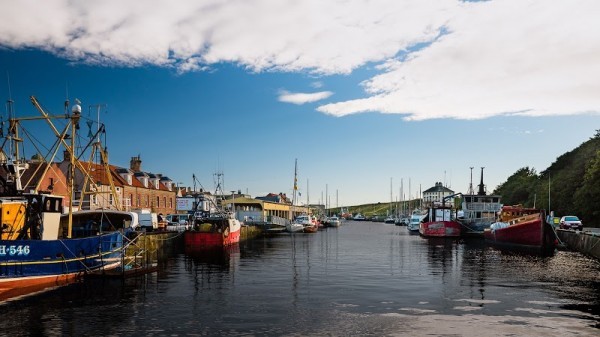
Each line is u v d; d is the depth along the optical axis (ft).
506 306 64.39
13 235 75.41
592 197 236.22
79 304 64.34
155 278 88.74
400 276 92.94
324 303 65.82
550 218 204.74
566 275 94.94
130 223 105.19
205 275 93.40
